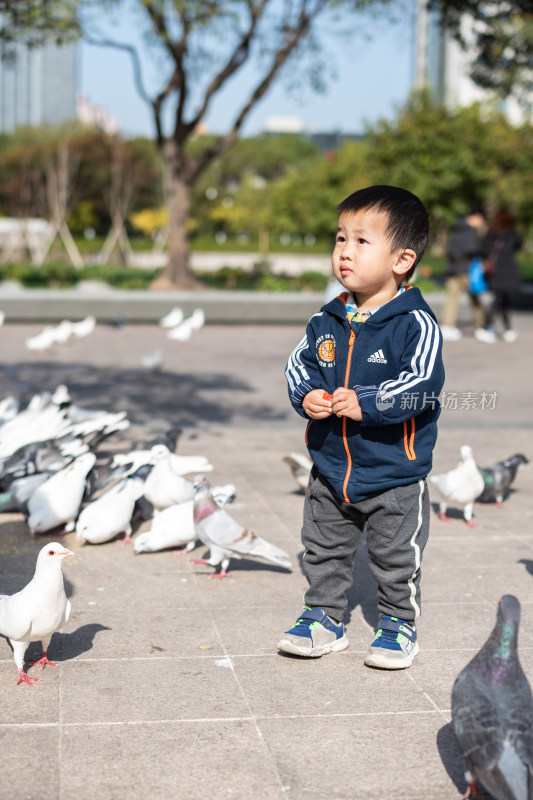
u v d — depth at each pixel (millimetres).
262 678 3256
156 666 3346
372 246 3141
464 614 3910
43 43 11125
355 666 3373
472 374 11859
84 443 5707
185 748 2744
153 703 3043
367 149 35375
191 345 15125
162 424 8172
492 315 16141
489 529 5211
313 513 3416
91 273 26109
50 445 5582
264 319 18656
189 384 10875
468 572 4469
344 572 3484
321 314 3361
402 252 3180
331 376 3266
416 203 3209
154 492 5008
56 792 2488
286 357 13695
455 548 4852
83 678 3234
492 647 2367
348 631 3725
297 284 23656
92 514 4738
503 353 14039
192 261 49969
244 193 72000
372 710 3018
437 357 3104
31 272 25641
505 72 22938
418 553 3275
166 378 11344
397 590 3324
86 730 2848
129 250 45625
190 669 3324
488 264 15719
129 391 10289
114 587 4191
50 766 2623
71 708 2996
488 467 5621
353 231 3166
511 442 7660
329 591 3479
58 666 3332
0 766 2615
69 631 3666
